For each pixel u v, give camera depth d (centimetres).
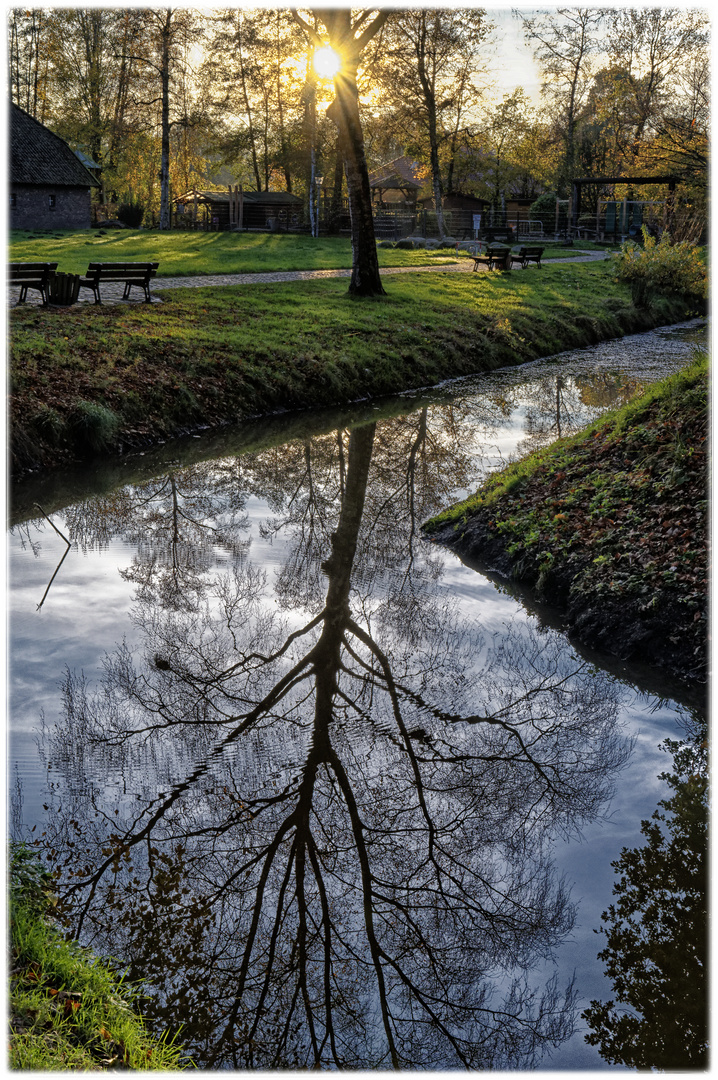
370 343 2108
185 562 1014
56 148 5394
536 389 2052
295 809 597
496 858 564
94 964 433
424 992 474
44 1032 355
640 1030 437
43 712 681
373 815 600
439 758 662
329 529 1141
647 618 799
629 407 1177
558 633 844
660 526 891
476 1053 433
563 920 500
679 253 3331
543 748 673
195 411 1580
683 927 496
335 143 5656
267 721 698
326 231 5459
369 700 736
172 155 7556
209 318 2023
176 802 593
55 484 1270
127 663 768
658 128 2016
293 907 518
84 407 1373
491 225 6372
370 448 1526
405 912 523
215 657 793
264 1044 427
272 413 1730
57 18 6141
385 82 4903
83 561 1001
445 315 2498
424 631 852
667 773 630
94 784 600
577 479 1057
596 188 6494
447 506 1216
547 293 3164
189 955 471
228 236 4719
